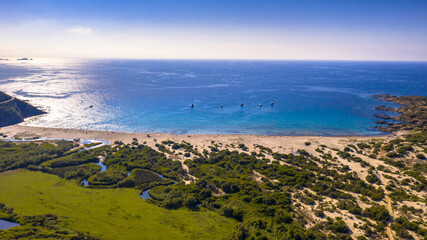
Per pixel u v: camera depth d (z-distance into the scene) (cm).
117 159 10081
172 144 12106
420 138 11531
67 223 6191
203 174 9038
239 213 6750
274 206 7044
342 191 7888
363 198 7381
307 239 5734
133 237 5856
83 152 10700
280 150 11506
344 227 6100
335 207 7038
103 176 8569
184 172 9162
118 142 12169
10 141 11856
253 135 14075
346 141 12531
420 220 6309
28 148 10875
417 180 8225
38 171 9056
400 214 6631
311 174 8925
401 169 9081
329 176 8919
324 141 12731
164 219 6588
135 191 7988
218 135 13875
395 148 10938
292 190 7981
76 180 8506
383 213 6506
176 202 7250
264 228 6247
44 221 6191
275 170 9338
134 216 6675
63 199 7344
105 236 5825
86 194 7694
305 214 6769
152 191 7950
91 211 6812
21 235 5547
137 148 11456
